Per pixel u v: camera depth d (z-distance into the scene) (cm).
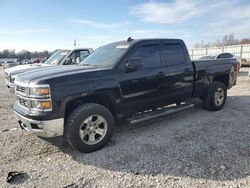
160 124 538
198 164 353
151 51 492
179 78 533
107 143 438
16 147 432
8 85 880
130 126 529
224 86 638
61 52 1065
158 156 383
